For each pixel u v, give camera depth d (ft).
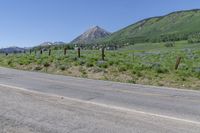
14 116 29.86
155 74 77.46
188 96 45.14
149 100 40.63
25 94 43.24
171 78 72.59
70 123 27.35
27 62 106.32
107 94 45.32
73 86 54.49
